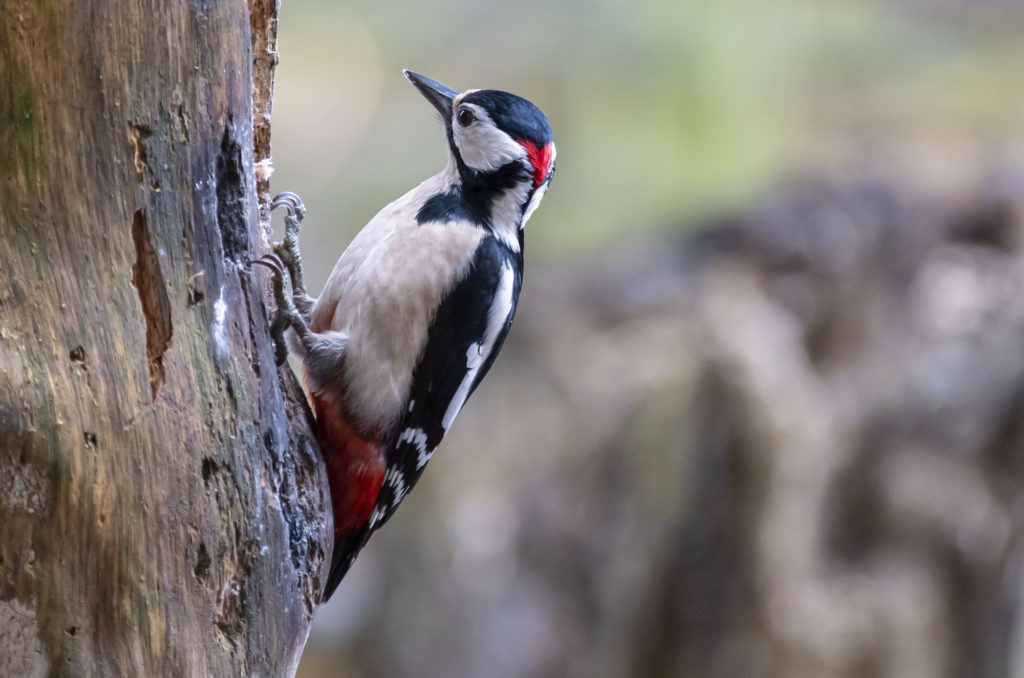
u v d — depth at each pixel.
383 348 5.48
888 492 11.27
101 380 4.18
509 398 11.84
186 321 4.39
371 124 18.36
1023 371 11.21
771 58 18.47
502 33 18.34
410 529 11.77
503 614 11.28
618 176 16.77
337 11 18.94
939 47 19.94
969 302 11.48
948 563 11.39
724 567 10.96
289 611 4.77
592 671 11.12
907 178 13.62
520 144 5.91
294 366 6.43
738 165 16.80
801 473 10.85
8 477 4.05
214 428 4.45
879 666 11.16
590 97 17.47
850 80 18.73
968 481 11.40
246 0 4.67
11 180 4.07
